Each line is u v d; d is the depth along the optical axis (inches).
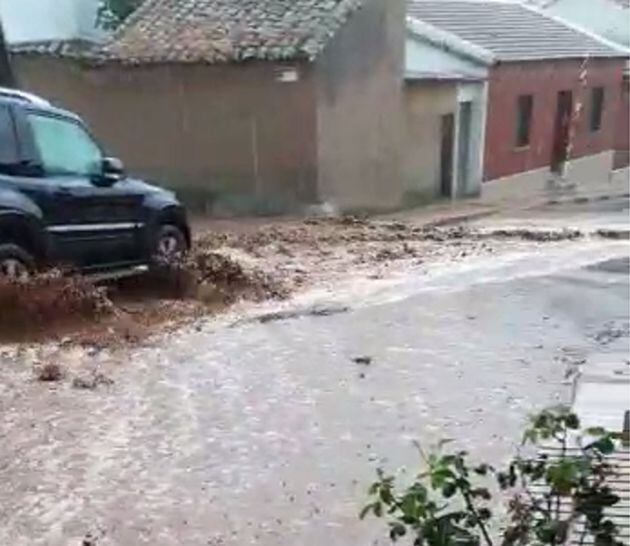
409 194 724.0
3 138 312.8
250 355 292.0
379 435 231.8
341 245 487.2
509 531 113.4
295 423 239.0
